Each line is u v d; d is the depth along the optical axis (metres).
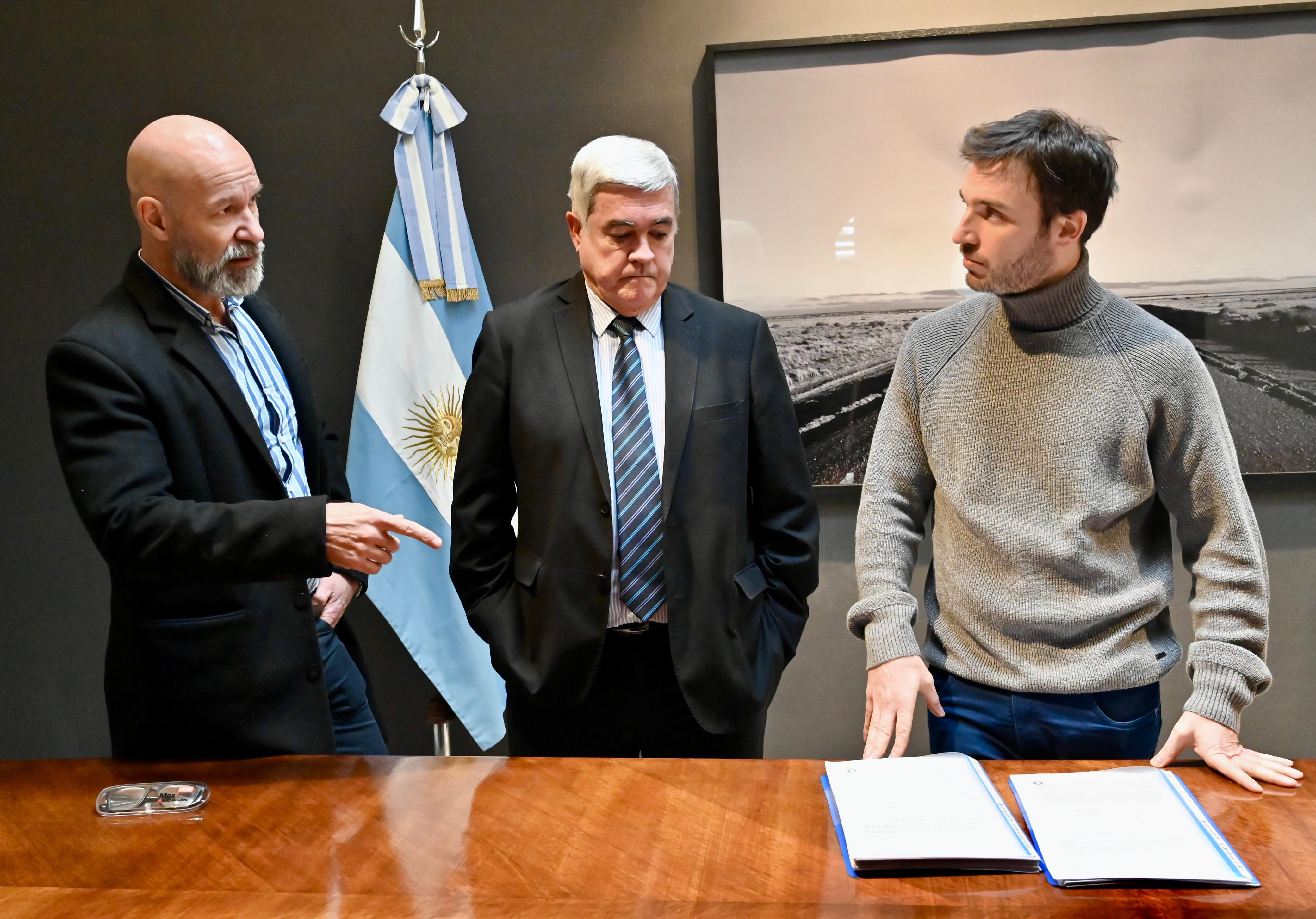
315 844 1.28
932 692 1.51
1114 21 2.48
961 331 1.59
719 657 1.79
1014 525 1.50
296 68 2.76
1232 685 1.36
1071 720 1.49
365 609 2.88
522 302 1.95
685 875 1.18
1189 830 1.21
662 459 1.83
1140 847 1.18
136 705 1.68
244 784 1.47
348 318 2.81
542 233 2.75
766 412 1.91
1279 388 2.56
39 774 1.53
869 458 1.73
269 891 1.18
